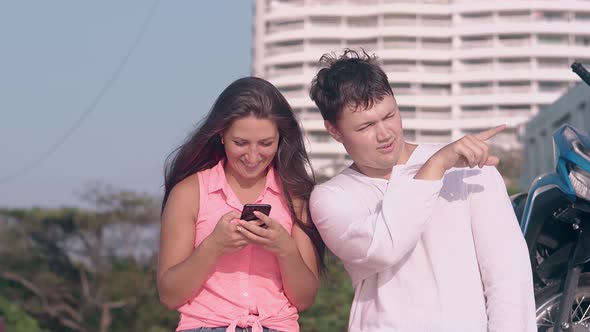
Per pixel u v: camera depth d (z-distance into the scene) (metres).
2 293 33.69
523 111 89.00
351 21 93.44
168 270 3.11
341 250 3.08
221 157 3.28
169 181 3.27
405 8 91.12
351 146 3.00
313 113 91.12
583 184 3.64
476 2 90.44
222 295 3.12
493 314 2.94
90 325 32.53
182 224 3.18
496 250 3.00
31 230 34.56
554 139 3.78
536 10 89.38
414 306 2.97
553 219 3.85
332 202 3.11
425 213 2.85
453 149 2.84
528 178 32.16
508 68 89.62
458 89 90.31
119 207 35.47
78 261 34.81
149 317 31.14
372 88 2.91
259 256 3.18
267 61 94.62
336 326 16.61
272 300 3.17
